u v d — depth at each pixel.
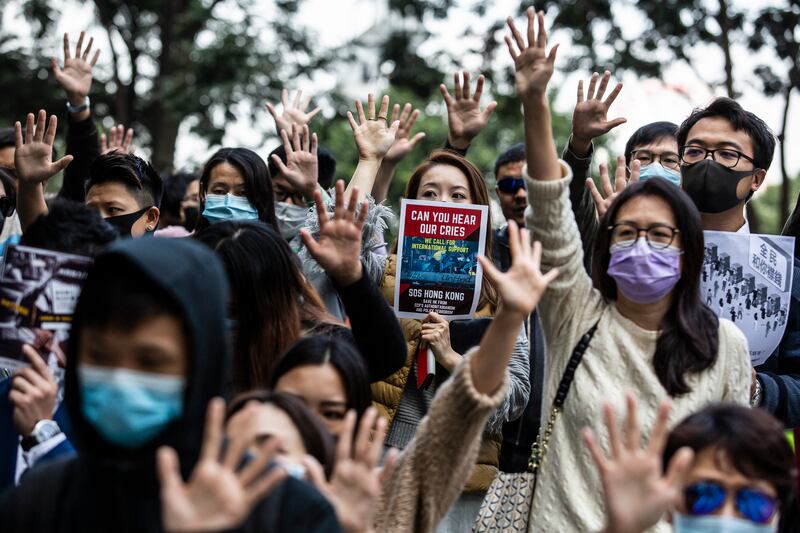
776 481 2.70
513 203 6.05
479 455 4.53
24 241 3.38
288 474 2.40
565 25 15.84
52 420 3.24
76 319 2.33
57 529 2.33
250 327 3.82
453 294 4.68
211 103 17.86
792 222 4.91
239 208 5.34
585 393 3.52
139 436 2.22
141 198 5.18
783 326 4.34
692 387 3.48
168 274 2.21
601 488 3.44
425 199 5.07
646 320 3.60
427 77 18.80
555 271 3.08
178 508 2.02
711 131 4.54
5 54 21.00
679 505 2.72
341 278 3.74
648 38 15.70
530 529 3.51
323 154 6.91
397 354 3.87
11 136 6.38
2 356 3.19
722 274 4.32
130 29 21.86
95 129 6.08
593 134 4.32
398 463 3.15
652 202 3.58
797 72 15.14
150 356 2.22
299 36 19.00
